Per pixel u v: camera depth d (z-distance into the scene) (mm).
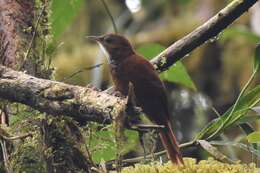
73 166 5336
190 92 12320
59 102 4707
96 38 7512
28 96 4855
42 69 5828
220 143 6066
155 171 5328
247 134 6266
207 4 15055
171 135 6109
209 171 5324
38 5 5949
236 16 6246
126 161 5961
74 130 5359
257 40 7863
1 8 5848
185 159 5512
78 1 7086
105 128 5367
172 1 15578
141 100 6707
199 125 12172
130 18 15227
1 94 4961
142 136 4547
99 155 5980
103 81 11281
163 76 7398
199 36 6363
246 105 6023
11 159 5410
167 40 14891
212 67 14359
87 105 4559
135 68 6836
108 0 15672
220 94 14172
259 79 13922
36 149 5367
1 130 5332
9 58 5750
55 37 7113
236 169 5328
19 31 5809
